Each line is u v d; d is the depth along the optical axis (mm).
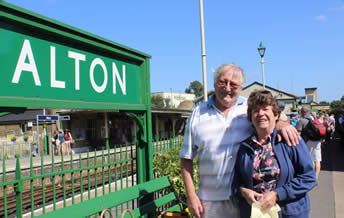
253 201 2193
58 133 18688
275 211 2129
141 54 3457
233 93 2488
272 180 2223
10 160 14438
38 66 2369
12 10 2137
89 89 2832
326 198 5918
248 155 2328
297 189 2168
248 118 2412
